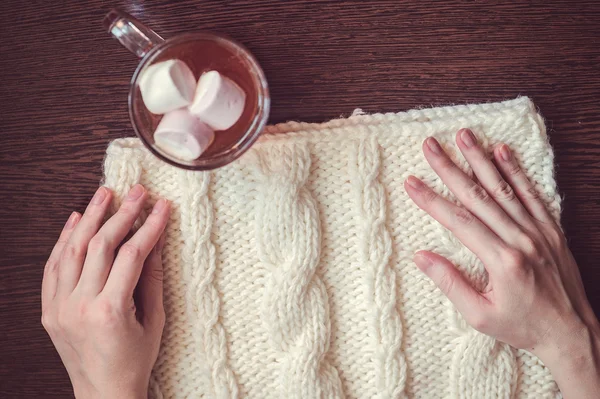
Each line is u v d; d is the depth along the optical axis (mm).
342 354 542
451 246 536
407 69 547
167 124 470
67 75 557
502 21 546
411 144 535
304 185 535
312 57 547
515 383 538
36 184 564
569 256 531
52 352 573
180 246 539
